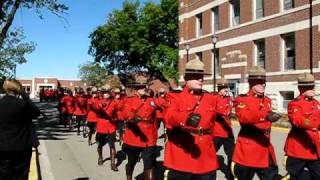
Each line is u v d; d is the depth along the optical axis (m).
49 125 26.78
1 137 7.41
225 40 32.25
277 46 27.09
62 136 20.80
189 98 6.09
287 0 26.58
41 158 14.14
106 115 12.41
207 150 6.15
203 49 35.34
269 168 7.55
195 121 5.73
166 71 51.31
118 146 16.98
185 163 6.10
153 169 9.58
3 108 7.42
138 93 9.68
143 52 53.59
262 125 7.49
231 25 31.95
